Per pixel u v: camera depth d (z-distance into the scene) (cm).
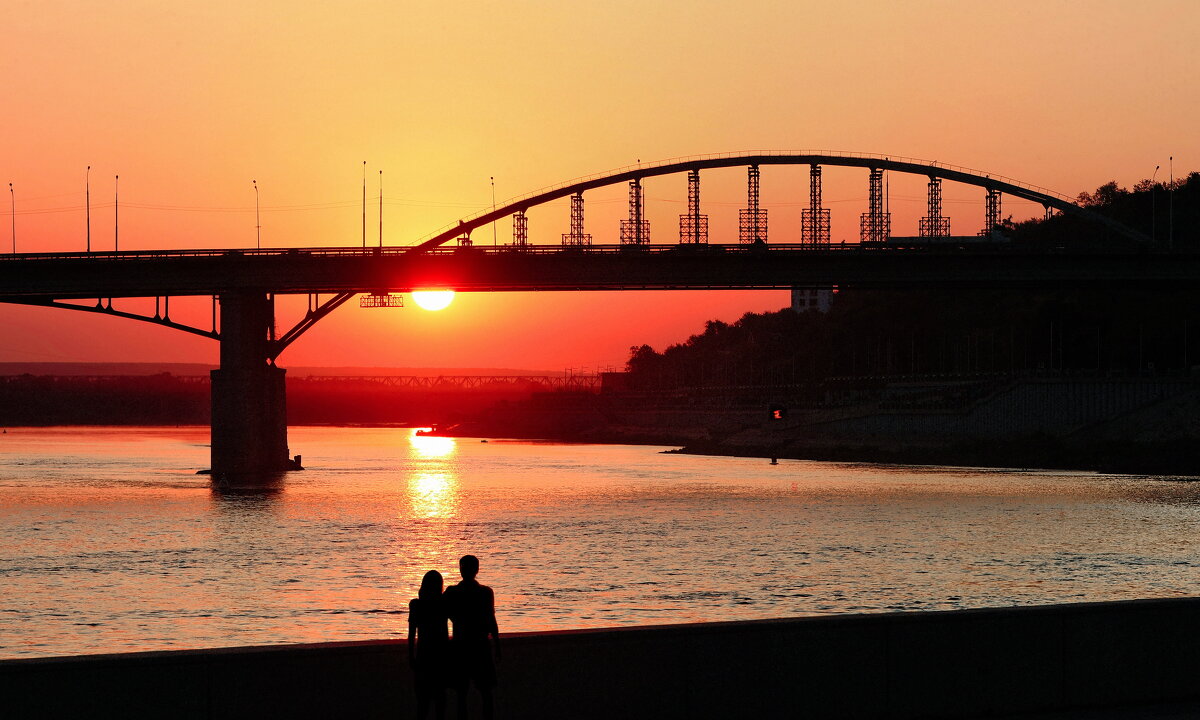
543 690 3631
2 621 9519
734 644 3794
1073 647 4081
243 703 3450
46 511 18975
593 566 12550
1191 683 4212
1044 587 11169
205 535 15712
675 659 3741
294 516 18300
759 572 12081
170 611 9975
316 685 3516
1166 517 17838
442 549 14188
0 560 13200
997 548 14112
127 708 3359
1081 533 15700
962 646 3978
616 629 3722
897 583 11369
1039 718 3972
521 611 9825
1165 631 4197
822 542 14712
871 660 3897
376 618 9656
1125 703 4131
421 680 3500
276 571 12344
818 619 3884
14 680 3269
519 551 13912
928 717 3931
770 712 3809
